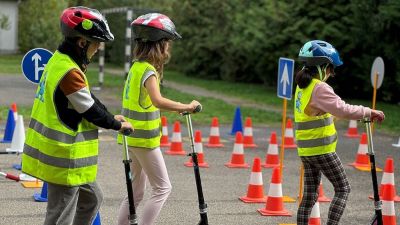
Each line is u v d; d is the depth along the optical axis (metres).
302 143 5.49
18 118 9.83
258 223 6.58
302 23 21.81
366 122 5.39
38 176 4.16
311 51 5.37
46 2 36.81
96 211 4.41
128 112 5.11
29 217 6.37
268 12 23.00
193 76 31.44
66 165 4.11
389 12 19.42
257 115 16.89
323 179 9.06
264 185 8.60
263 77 26.47
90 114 4.08
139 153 5.10
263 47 23.78
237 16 25.61
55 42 36.03
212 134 11.80
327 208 7.39
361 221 6.86
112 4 37.72
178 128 10.74
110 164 9.39
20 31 39.34
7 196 7.18
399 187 8.85
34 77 7.00
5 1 39.09
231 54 28.59
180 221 6.52
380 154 11.75
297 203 7.58
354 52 21.84
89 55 4.22
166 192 5.20
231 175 9.13
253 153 11.25
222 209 7.12
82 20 4.08
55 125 4.09
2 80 23.03
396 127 15.84
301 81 5.41
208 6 29.67
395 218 6.60
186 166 9.64
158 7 36.88
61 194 4.17
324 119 5.40
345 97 23.22
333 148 5.46
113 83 24.17
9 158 9.43
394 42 20.34
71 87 4.04
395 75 20.75
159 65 5.11
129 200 4.54
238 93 23.56
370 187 8.75
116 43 35.00
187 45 30.64
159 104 4.93
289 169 9.84
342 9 21.45
